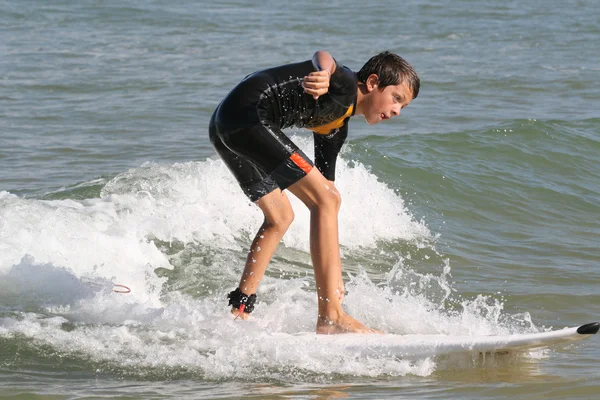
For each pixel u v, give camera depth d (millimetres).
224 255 18391
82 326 13734
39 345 12867
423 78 51000
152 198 20203
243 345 13039
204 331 13586
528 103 43844
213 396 11102
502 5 97000
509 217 23375
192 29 70938
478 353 12516
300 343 13055
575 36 74188
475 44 68375
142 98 41031
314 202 13438
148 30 69125
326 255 13477
